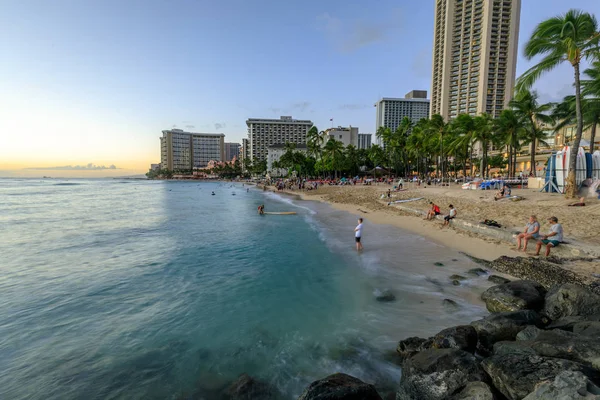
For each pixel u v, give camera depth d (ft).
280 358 20.21
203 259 44.04
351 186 193.77
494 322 19.62
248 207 118.32
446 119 359.46
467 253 39.78
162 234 63.00
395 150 231.71
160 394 17.28
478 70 336.29
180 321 25.73
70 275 37.42
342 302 28.48
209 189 282.36
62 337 23.29
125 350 21.57
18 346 22.11
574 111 101.65
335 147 259.80
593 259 30.89
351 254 43.91
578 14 58.39
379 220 71.26
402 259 39.60
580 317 19.06
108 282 34.94
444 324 23.03
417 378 14.80
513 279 29.96
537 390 11.48
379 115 562.66
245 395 16.70
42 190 248.93
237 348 21.57
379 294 29.25
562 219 48.37
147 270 39.27
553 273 28.55
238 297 30.53
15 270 39.29
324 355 20.27
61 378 18.65
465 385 13.80
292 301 29.22
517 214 55.52
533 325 18.78
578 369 12.50
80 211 105.81
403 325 23.36
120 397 17.06
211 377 18.61
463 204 75.31
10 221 81.82
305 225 72.28
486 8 324.80
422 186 149.28
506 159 244.63
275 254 46.19
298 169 327.47
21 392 17.47
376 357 19.65
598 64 79.36
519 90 67.72
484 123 140.97
